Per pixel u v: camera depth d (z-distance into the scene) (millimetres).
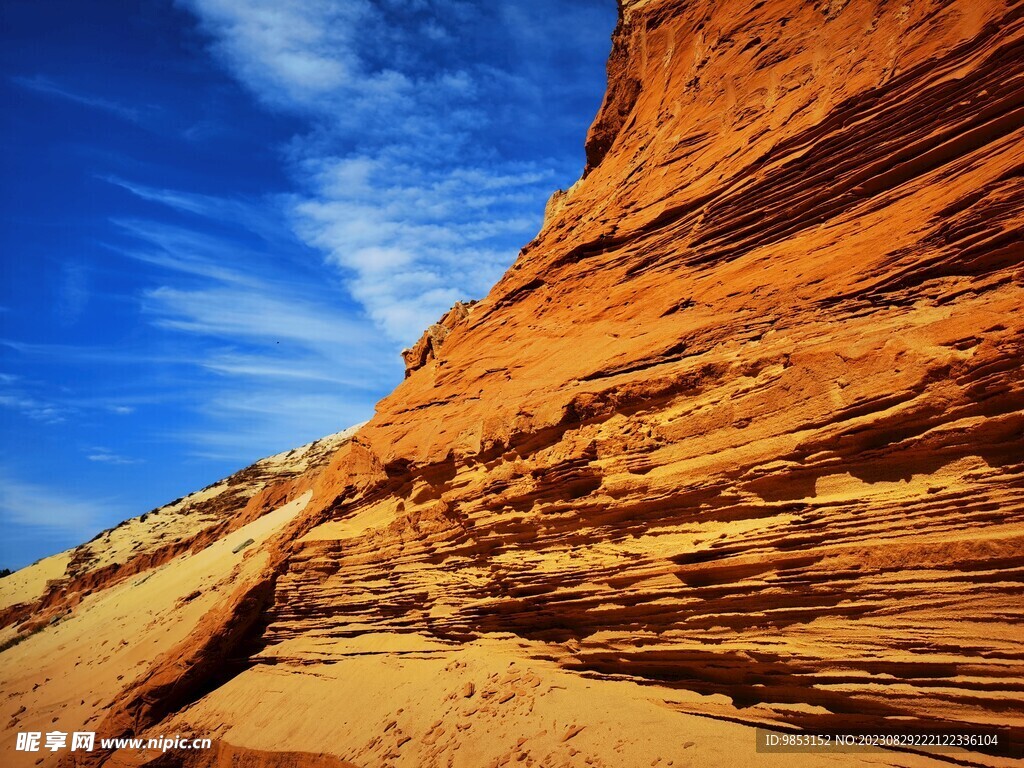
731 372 13242
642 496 13500
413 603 18438
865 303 12539
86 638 37781
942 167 12664
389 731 15398
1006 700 8414
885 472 10531
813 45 17031
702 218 17078
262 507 52094
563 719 12641
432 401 22297
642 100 23500
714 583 11859
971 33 12695
